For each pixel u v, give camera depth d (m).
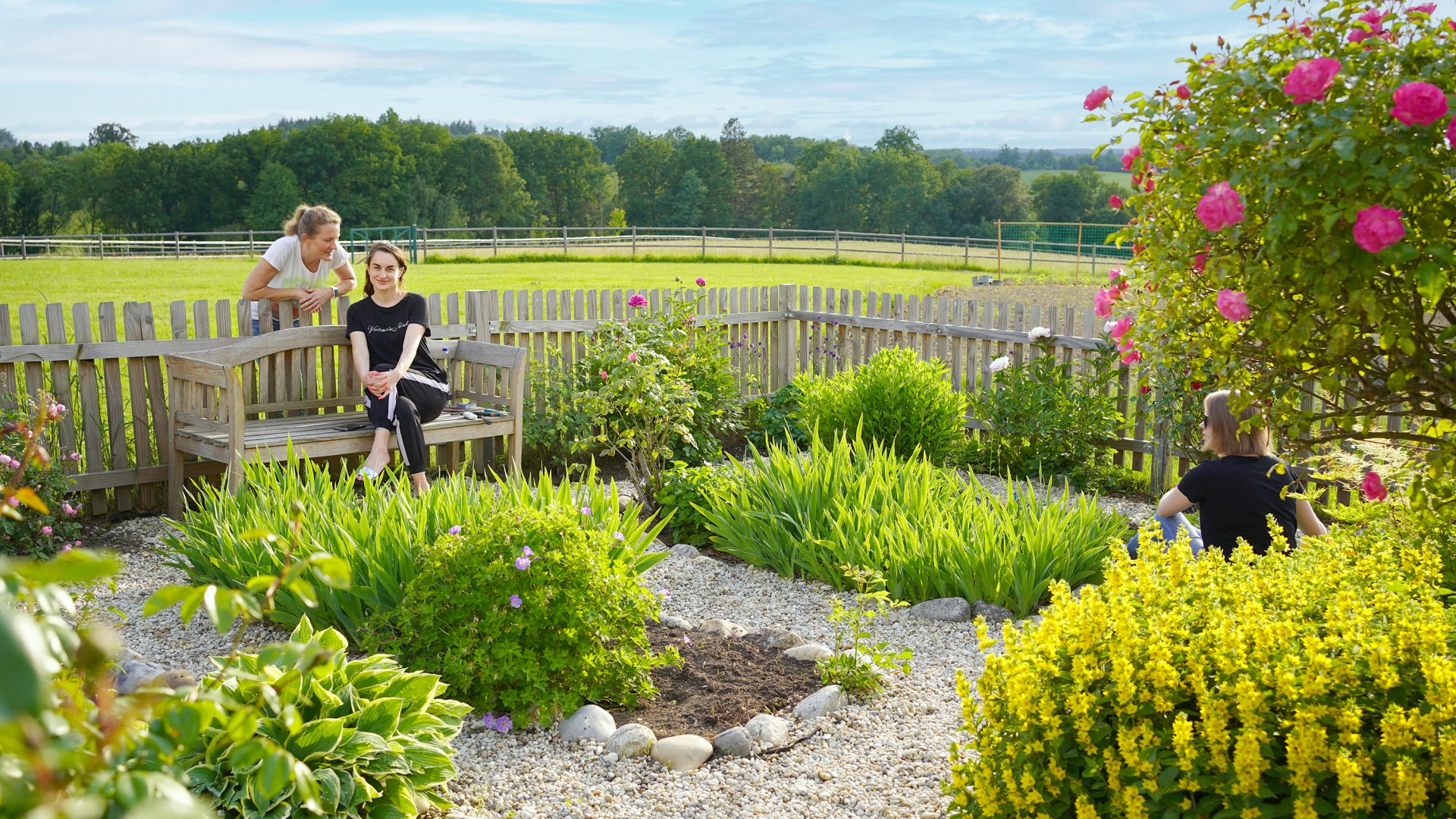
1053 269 30.48
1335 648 2.31
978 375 8.64
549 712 3.71
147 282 22.78
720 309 9.38
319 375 7.66
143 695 1.22
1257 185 2.25
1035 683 2.39
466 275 25.92
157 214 77.38
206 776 2.68
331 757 2.81
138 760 1.34
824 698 3.87
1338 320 2.35
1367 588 2.69
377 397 6.45
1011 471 7.93
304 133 79.00
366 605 4.30
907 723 3.79
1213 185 2.37
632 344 7.34
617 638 3.88
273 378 7.02
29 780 1.00
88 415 6.44
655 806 3.22
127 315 6.52
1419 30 2.28
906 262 32.38
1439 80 2.12
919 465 6.39
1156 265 2.72
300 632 3.38
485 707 3.75
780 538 5.67
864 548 5.20
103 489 6.55
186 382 6.36
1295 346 2.32
